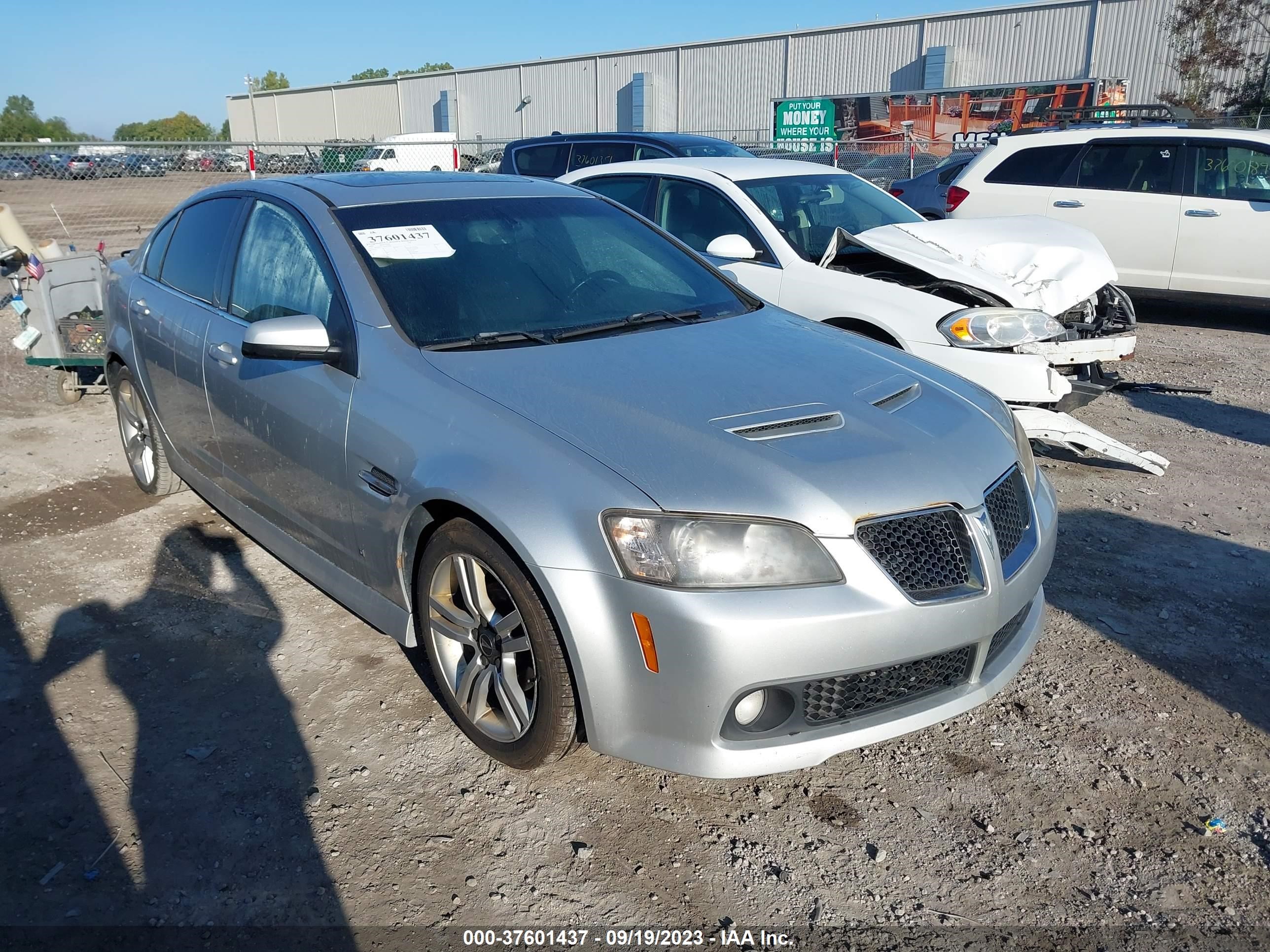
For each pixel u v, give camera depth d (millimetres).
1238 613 3770
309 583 4020
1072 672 3383
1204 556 4273
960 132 24797
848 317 5316
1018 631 2916
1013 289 5285
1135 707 3180
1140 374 7586
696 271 3938
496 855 2535
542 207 3889
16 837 2576
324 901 2381
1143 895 2412
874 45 35031
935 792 2799
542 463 2510
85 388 6895
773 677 2328
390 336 3061
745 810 2727
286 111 62656
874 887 2443
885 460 2561
